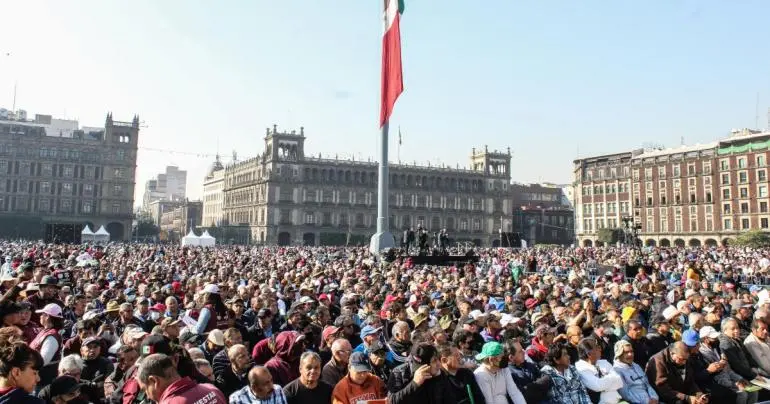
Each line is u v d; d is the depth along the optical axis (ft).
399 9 140.15
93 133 533.14
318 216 488.44
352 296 61.11
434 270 117.50
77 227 242.78
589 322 46.03
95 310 46.29
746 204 405.18
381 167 158.92
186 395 21.36
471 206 544.62
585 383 33.17
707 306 56.08
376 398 29.43
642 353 41.24
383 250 153.28
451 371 29.66
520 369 32.94
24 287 54.80
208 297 48.93
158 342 27.96
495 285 79.87
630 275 133.59
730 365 38.93
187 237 325.42
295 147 489.26
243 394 25.95
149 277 80.02
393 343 37.78
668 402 35.50
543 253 237.86
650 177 463.01
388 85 146.61
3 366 20.90
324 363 38.52
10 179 470.80
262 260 147.13
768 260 160.86
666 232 448.65
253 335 44.45
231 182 563.89
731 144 416.46
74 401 27.35
